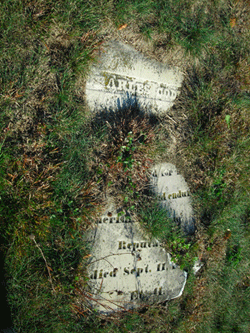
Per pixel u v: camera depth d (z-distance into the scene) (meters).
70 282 1.20
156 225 1.29
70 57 1.23
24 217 1.17
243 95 1.45
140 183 1.32
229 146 1.43
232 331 1.46
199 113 1.39
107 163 1.27
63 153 1.24
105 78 1.29
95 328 1.24
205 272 1.41
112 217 1.28
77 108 1.25
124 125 1.29
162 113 1.37
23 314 1.18
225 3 1.44
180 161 1.39
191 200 1.39
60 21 1.21
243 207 1.47
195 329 1.40
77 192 1.23
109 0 1.26
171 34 1.35
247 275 1.50
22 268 1.18
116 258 1.27
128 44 1.32
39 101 1.22
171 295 1.34
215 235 1.40
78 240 1.23
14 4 1.16
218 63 1.43
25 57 1.21
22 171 1.17
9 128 1.18
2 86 1.17
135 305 1.29
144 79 1.34
